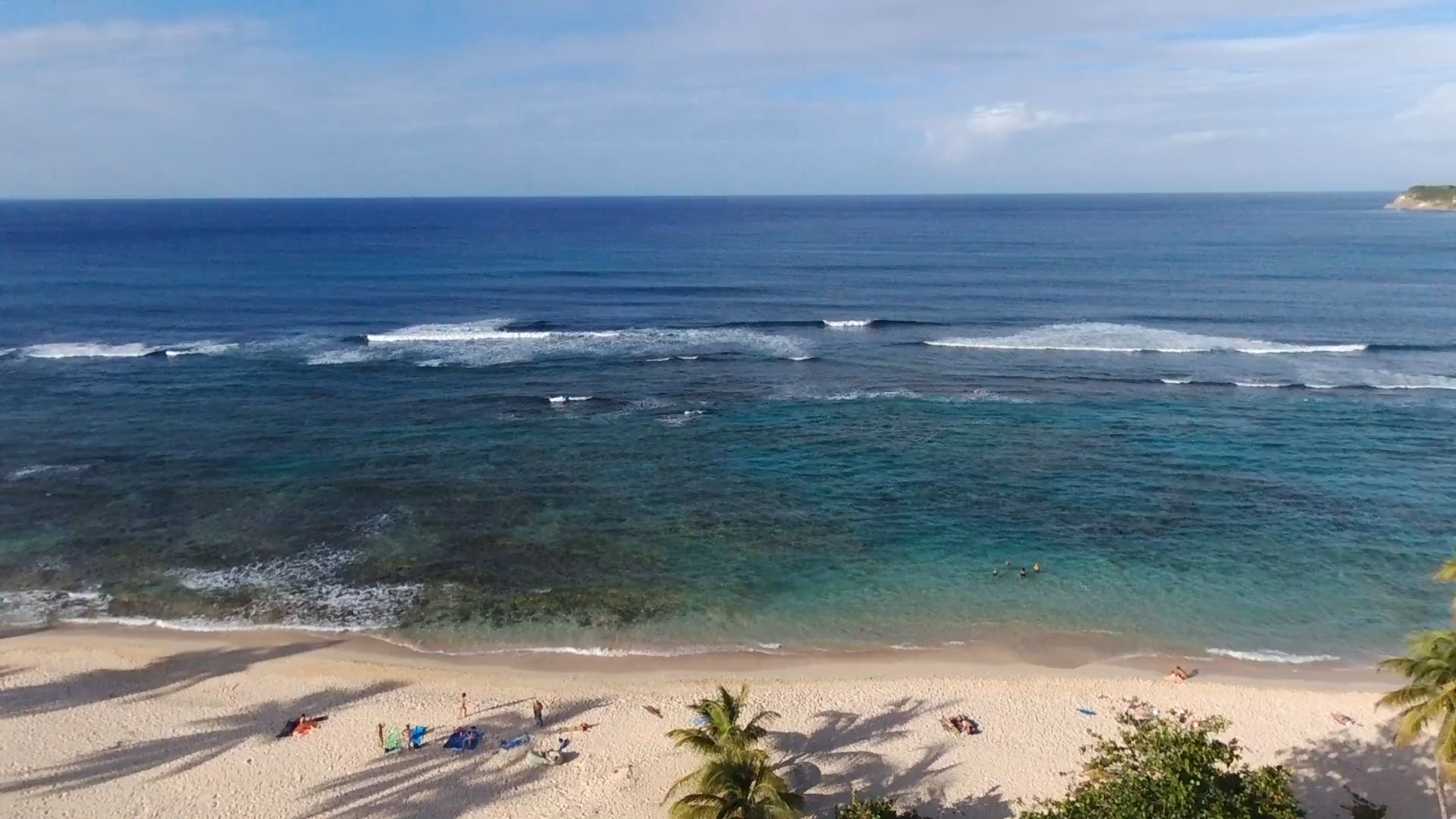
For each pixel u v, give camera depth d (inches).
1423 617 1126.4
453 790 819.4
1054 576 1237.1
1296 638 1084.5
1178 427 1841.8
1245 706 943.0
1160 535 1355.8
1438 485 1525.6
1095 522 1401.3
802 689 983.6
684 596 1193.4
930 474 1601.9
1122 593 1191.6
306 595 1192.2
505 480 1579.7
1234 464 1632.6
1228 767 713.0
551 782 829.2
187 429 1831.9
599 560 1291.8
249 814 788.6
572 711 945.5
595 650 1068.5
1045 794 810.2
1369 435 1780.3
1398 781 823.1
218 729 908.0
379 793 815.7
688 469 1633.9
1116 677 1006.4
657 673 1017.5
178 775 836.0
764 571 1259.8
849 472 1611.7
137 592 1189.7
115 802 799.1
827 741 892.0
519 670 1024.9
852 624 1125.1
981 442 1764.3
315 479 1576.0
